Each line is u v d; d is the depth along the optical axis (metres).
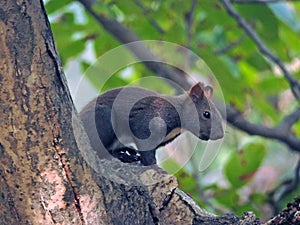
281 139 13.05
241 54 13.50
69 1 11.66
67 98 6.30
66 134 6.25
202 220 7.14
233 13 12.80
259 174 14.70
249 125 12.67
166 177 7.16
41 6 6.21
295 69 15.19
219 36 13.50
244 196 12.32
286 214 6.66
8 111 6.11
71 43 12.15
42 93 6.17
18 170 6.21
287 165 15.63
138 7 12.55
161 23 13.28
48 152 6.21
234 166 11.84
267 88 13.54
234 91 12.58
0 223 6.40
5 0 6.05
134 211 6.70
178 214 7.15
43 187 6.27
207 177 13.13
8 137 6.15
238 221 7.07
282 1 13.74
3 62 6.07
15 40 6.09
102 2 12.46
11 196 6.29
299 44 13.88
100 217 6.44
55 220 6.31
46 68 6.19
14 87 6.11
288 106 17.19
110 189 6.54
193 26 12.99
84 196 6.36
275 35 13.12
